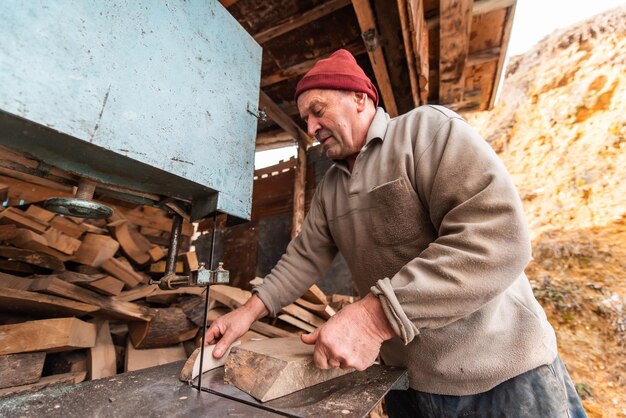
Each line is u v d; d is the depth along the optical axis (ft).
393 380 2.60
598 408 9.32
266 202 11.51
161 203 2.76
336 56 3.30
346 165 3.62
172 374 2.71
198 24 2.55
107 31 1.88
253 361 2.40
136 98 2.02
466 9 5.90
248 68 3.12
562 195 17.10
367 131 3.31
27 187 4.92
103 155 1.95
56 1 1.65
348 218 3.31
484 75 8.45
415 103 7.92
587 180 16.56
